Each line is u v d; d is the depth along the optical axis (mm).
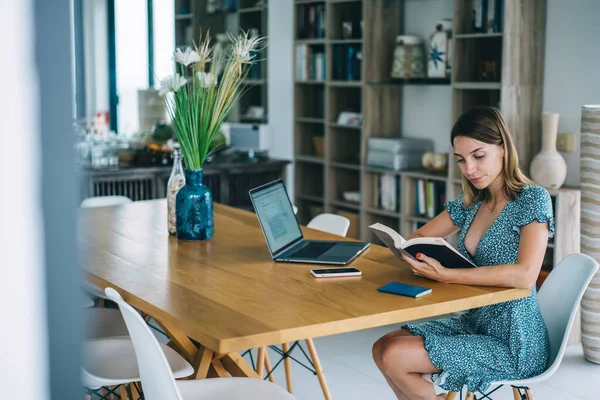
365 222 5465
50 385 421
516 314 2207
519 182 2303
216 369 2291
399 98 5477
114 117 5641
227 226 3168
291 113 6121
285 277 2275
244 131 5781
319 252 2598
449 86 5008
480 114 2268
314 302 1979
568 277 2318
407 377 2162
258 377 2293
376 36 5285
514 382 2137
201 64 2775
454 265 2242
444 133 5145
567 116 4281
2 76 389
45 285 414
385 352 2150
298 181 6160
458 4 4523
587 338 3766
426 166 5070
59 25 403
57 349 420
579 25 4168
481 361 2156
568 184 4297
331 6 5570
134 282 2193
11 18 389
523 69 4301
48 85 403
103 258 2523
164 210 3551
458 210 2514
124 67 5648
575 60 4207
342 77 5602
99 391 3113
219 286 2156
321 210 5973
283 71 6090
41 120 403
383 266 2428
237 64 2758
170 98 2824
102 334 2648
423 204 4996
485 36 4367
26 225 403
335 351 3977
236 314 1851
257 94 6152
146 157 5246
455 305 2008
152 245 2760
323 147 5984
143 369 1817
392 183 5246
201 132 2816
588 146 3605
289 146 6156
